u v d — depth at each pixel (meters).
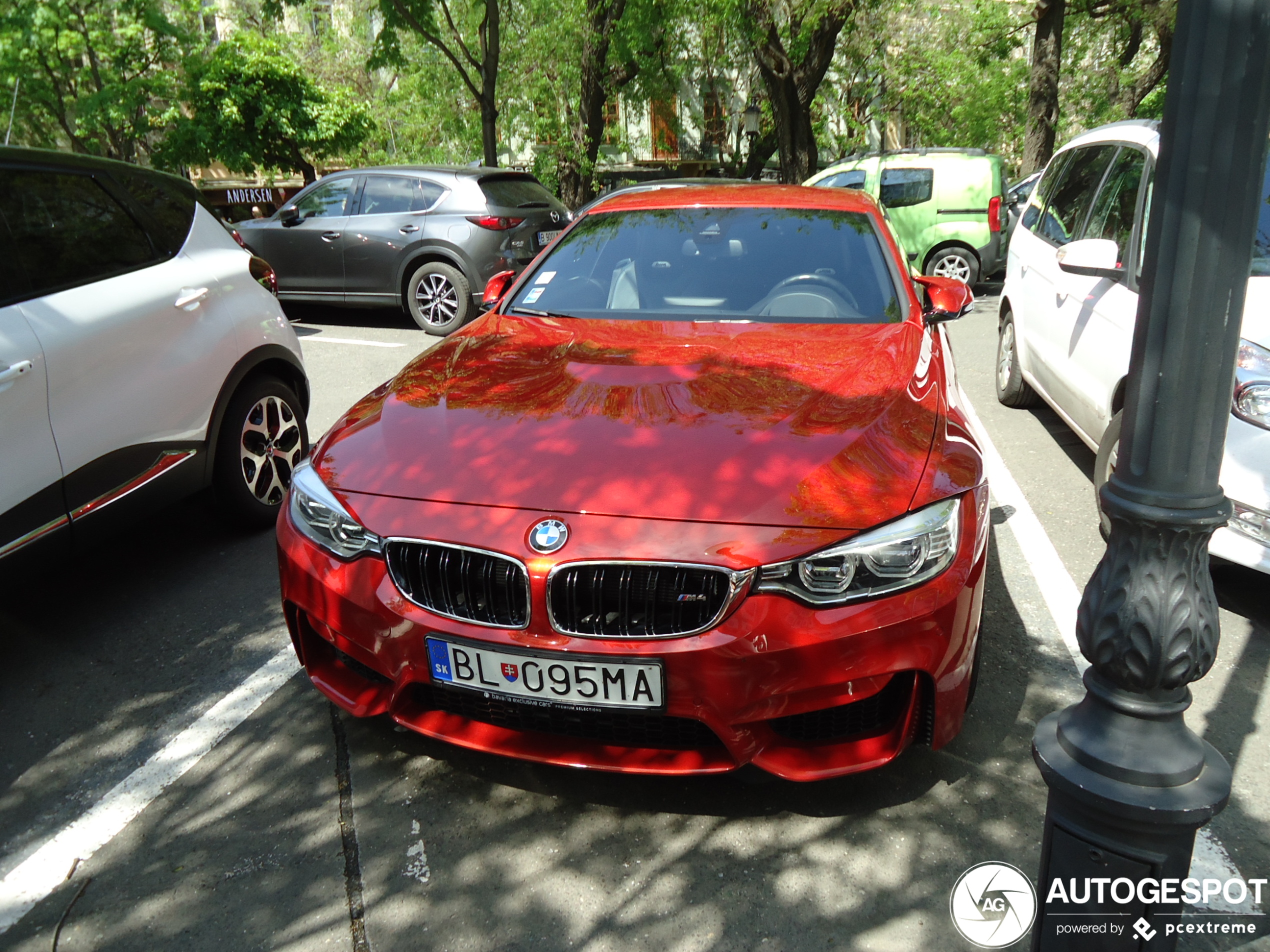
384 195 8.88
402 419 2.69
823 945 1.99
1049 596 3.54
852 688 2.13
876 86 25.70
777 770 2.17
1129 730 1.59
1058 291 4.83
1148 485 1.51
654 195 4.16
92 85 18.41
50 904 2.13
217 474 3.92
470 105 21.50
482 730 2.35
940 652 2.18
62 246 3.28
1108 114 22.95
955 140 25.53
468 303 8.65
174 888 2.17
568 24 17.58
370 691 2.47
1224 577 3.64
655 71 19.88
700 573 2.10
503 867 2.21
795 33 15.12
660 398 2.66
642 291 3.56
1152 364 1.47
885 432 2.46
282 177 23.91
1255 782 2.51
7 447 2.90
